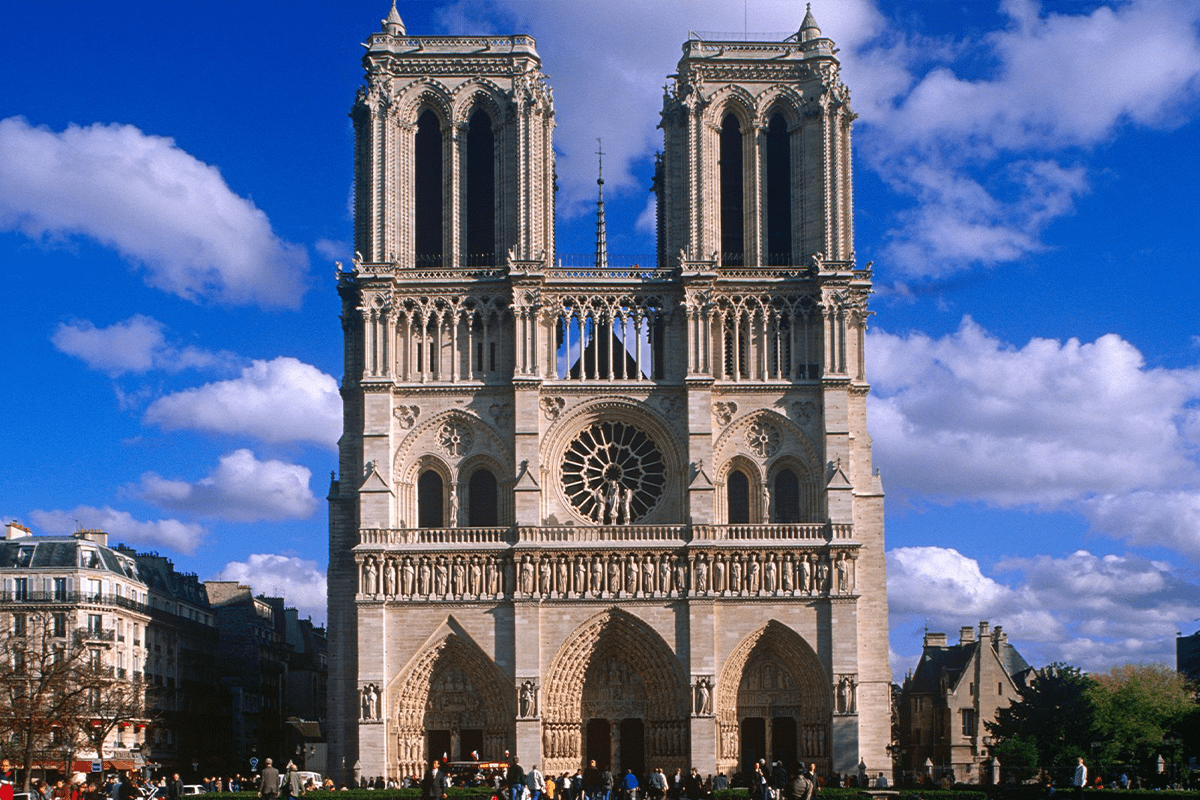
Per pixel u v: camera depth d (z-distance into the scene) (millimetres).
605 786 123250
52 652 135000
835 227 140000
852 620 133000
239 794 107500
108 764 143000
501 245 140625
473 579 133375
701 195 140250
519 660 131125
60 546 147625
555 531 133875
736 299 139375
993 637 199250
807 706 133625
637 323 139500
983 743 178625
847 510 134625
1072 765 150875
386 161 140000
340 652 136625
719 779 128250
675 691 132375
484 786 117000
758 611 133375
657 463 138875
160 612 164250
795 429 137500
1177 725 148250
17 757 130250
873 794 107188
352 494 139250
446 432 137500
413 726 132250
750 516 137375
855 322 140750
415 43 142875
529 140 140500
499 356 138375
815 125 142125
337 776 134875
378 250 138875
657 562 133625
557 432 137250
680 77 142750
